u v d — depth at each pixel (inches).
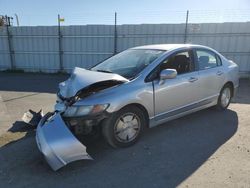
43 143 126.1
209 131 177.3
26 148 155.9
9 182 121.0
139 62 170.9
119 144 149.9
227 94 223.3
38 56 552.7
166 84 164.1
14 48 561.9
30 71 565.9
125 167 132.3
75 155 125.2
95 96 139.9
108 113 139.3
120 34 491.8
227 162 134.2
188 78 178.4
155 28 471.5
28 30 542.0
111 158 141.6
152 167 131.6
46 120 143.8
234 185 114.0
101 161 138.6
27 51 556.4
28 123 185.8
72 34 518.6
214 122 194.7
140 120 156.6
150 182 118.6
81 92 143.7
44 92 334.3
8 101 283.4
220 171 125.7
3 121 209.0
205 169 128.0
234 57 449.7
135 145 156.4
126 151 149.2
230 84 222.8
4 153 149.6
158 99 160.9
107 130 143.2
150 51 181.0
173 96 169.6
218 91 209.6
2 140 167.9
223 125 188.4
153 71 160.9
